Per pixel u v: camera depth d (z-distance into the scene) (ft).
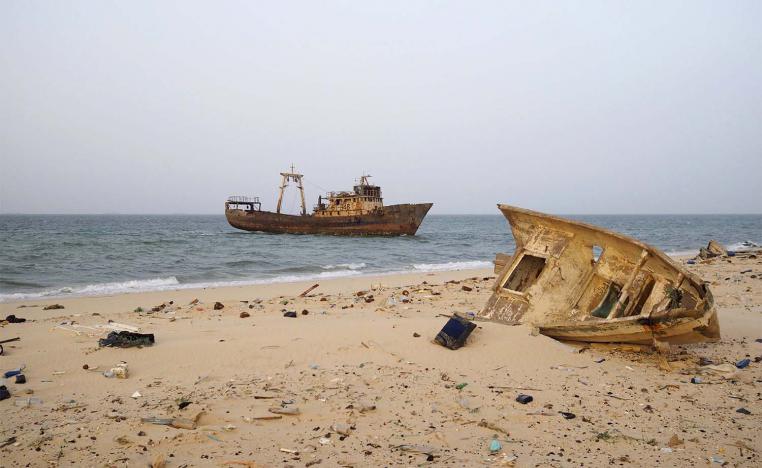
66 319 34.09
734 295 43.70
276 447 14.89
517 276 33.22
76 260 81.76
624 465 14.21
